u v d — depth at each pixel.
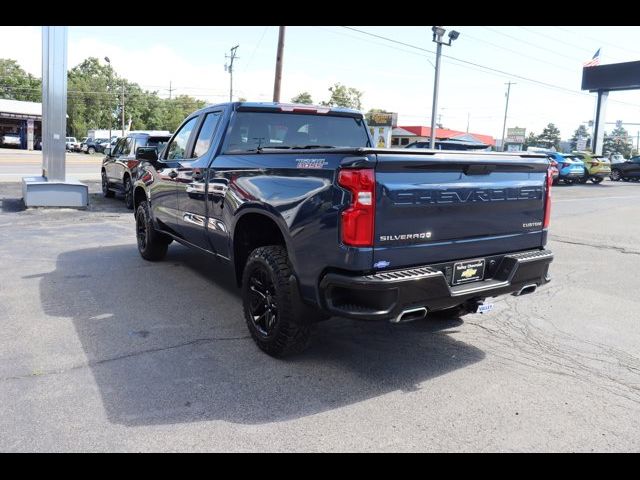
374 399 3.58
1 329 4.70
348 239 3.35
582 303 5.97
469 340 4.74
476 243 3.91
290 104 5.39
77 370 3.91
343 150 3.41
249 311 4.34
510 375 4.01
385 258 3.43
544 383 3.88
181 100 117.75
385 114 45.75
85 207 12.83
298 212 3.69
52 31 12.43
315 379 3.86
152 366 4.01
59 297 5.67
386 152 3.33
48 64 12.44
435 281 3.50
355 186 3.31
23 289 5.95
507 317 5.41
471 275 3.92
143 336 4.61
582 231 11.38
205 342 4.50
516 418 3.37
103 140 59.25
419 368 4.10
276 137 5.34
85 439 3.03
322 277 3.60
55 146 12.81
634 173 31.70
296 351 4.11
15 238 9.02
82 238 9.14
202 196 5.20
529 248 4.38
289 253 3.82
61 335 4.59
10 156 38.94
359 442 3.07
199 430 3.15
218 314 5.21
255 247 4.63
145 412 3.33
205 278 6.52
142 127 111.06
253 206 4.17
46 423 3.18
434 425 3.27
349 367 4.08
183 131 6.19
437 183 3.59
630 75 42.78
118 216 11.91
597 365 4.22
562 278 7.14
